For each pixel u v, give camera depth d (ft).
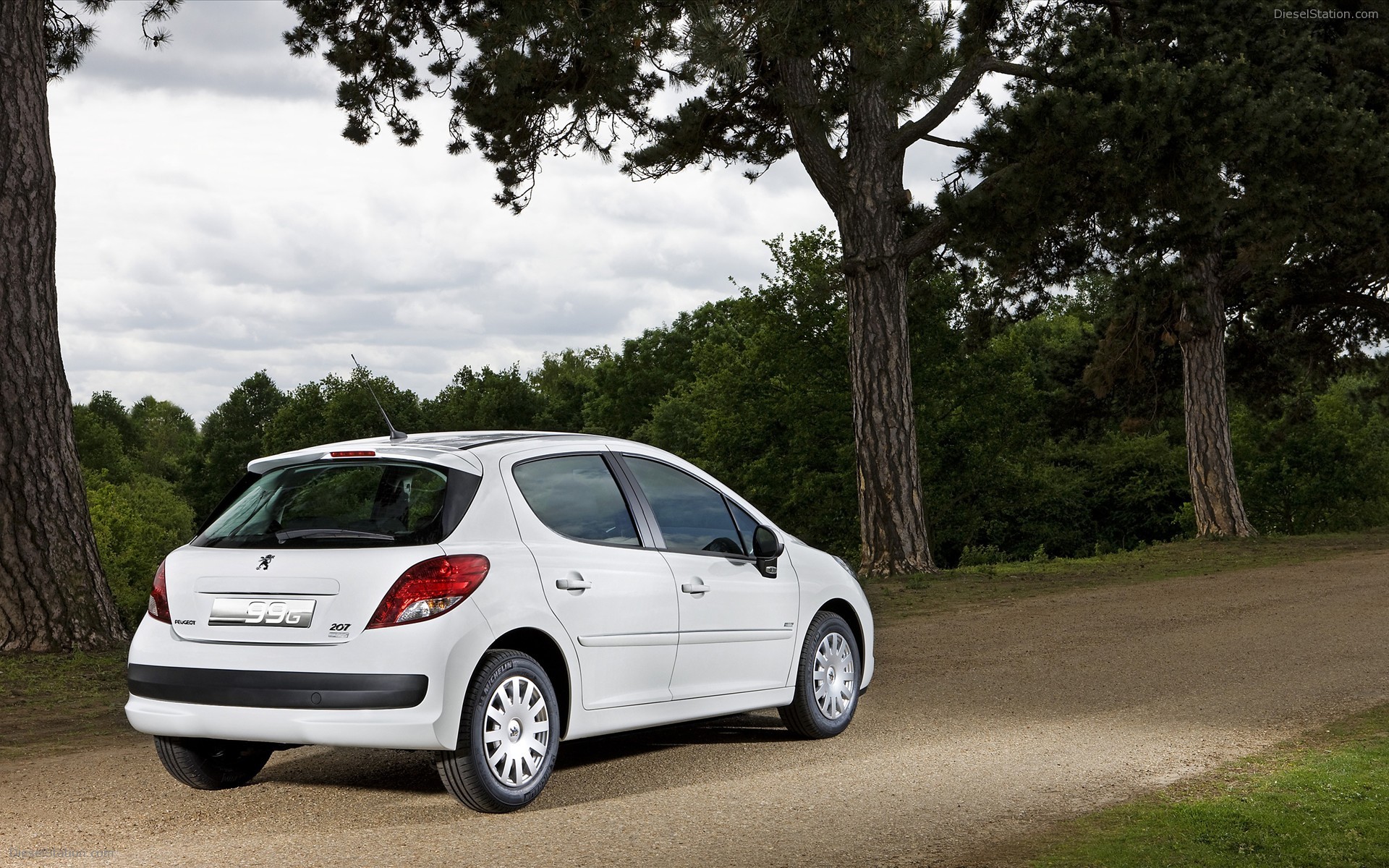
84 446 296.51
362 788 20.53
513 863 15.66
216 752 20.48
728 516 23.82
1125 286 86.22
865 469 73.00
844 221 73.56
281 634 18.11
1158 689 29.84
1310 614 45.44
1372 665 32.78
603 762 22.52
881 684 31.78
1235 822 16.75
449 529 18.53
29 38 42.19
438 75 75.36
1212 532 103.35
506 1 59.77
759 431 154.10
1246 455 179.63
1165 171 64.49
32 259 41.39
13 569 40.16
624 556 20.93
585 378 333.01
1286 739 23.24
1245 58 69.31
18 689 33.35
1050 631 42.91
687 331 291.58
